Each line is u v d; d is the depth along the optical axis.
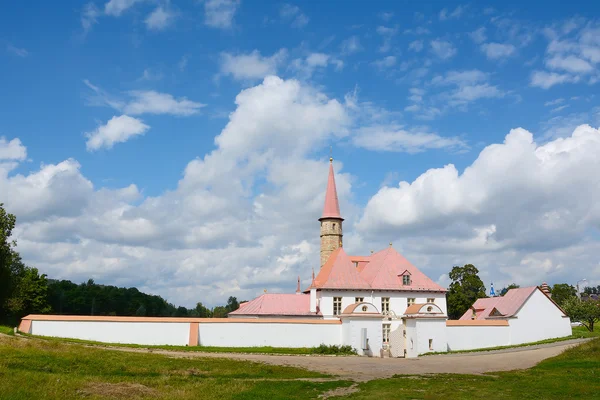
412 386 24.91
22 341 33.88
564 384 25.36
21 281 77.94
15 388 20.30
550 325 57.81
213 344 46.91
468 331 53.56
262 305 60.72
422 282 61.53
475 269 88.62
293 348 47.66
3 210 57.16
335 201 73.44
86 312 121.00
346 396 22.31
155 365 30.23
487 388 24.23
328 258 70.62
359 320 48.25
